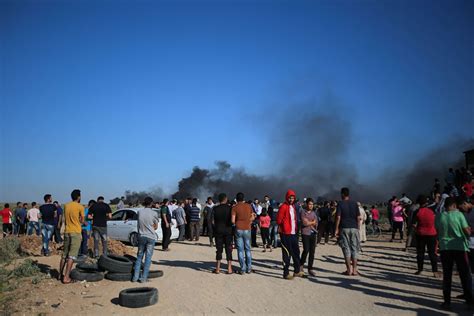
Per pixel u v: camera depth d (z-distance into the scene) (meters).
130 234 17.98
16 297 8.18
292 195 10.47
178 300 8.05
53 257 13.53
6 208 23.23
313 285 9.36
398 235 23.33
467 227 7.13
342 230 10.71
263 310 7.31
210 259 14.00
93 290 8.88
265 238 16.06
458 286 9.08
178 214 20.78
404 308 7.25
